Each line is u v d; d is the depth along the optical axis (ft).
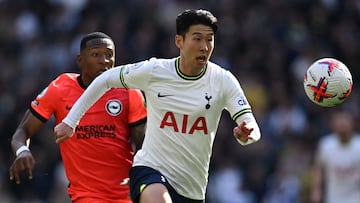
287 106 167.94
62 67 183.73
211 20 72.18
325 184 123.95
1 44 195.11
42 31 195.93
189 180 74.43
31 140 165.99
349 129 120.37
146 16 188.03
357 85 182.70
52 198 161.68
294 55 182.19
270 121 166.30
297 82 176.76
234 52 182.60
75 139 78.38
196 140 73.67
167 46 181.16
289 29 187.32
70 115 73.31
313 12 192.03
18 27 197.26
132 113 79.36
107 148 78.28
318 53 182.91
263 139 162.20
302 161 156.46
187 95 73.26
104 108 78.74
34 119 80.07
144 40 180.86
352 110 171.12
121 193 78.54
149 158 74.33
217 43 183.73
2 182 167.53
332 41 187.62
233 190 154.81
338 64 75.10
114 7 191.93
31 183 163.94
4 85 184.24
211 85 73.51
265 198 155.33
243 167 158.92
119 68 74.18
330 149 122.01
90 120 78.38
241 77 175.94
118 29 184.24
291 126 165.48
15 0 202.08
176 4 190.39
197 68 72.84
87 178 78.23
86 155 78.28
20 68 187.83
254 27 186.80
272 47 182.70
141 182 73.15
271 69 177.68
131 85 74.23
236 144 161.68
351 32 191.52
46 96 80.02
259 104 170.60
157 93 73.72
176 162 73.92
